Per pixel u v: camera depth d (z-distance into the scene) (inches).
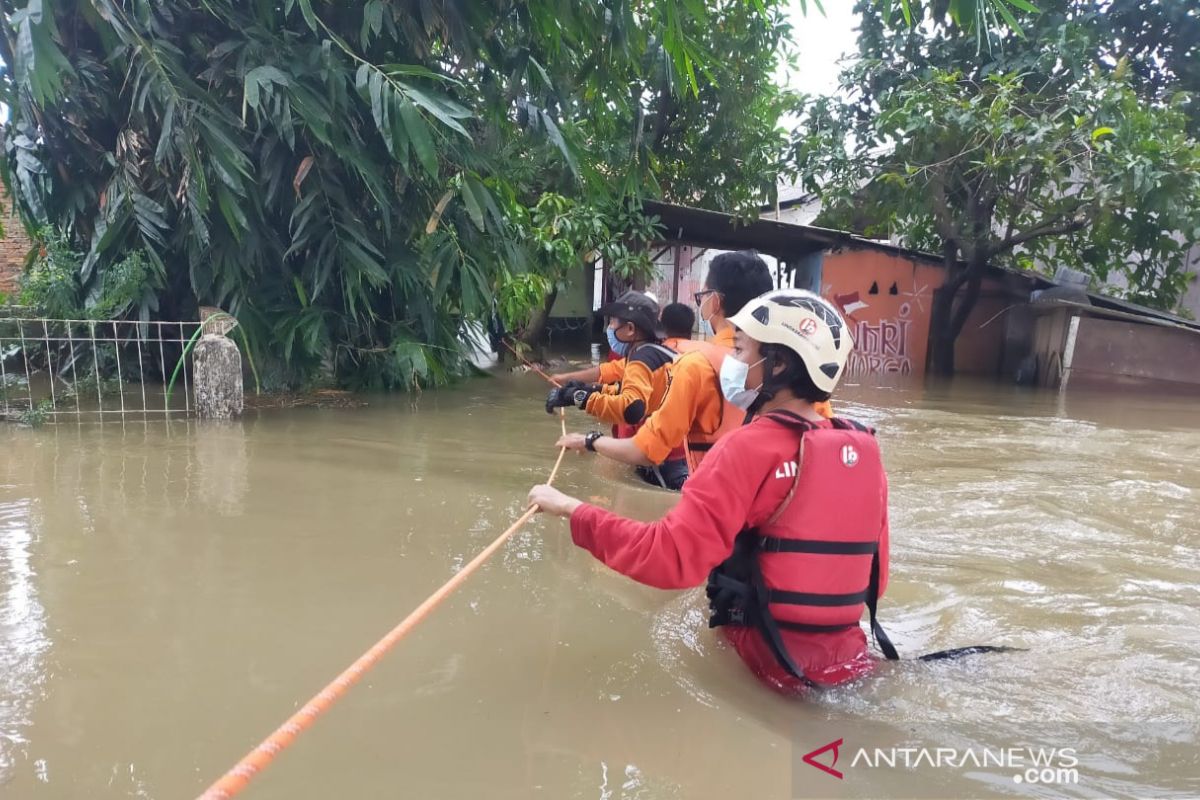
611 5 282.0
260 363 293.1
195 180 250.1
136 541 132.4
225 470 180.9
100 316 269.4
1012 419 305.0
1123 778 73.0
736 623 97.3
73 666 90.7
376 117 246.1
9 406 248.1
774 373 90.9
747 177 591.2
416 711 83.4
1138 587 124.6
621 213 466.0
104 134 276.1
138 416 244.8
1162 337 427.2
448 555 130.1
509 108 312.5
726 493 86.6
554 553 132.4
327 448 207.0
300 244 269.7
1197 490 187.0
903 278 527.8
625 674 92.7
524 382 361.1
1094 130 415.2
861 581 92.1
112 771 71.7
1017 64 465.4
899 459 221.5
